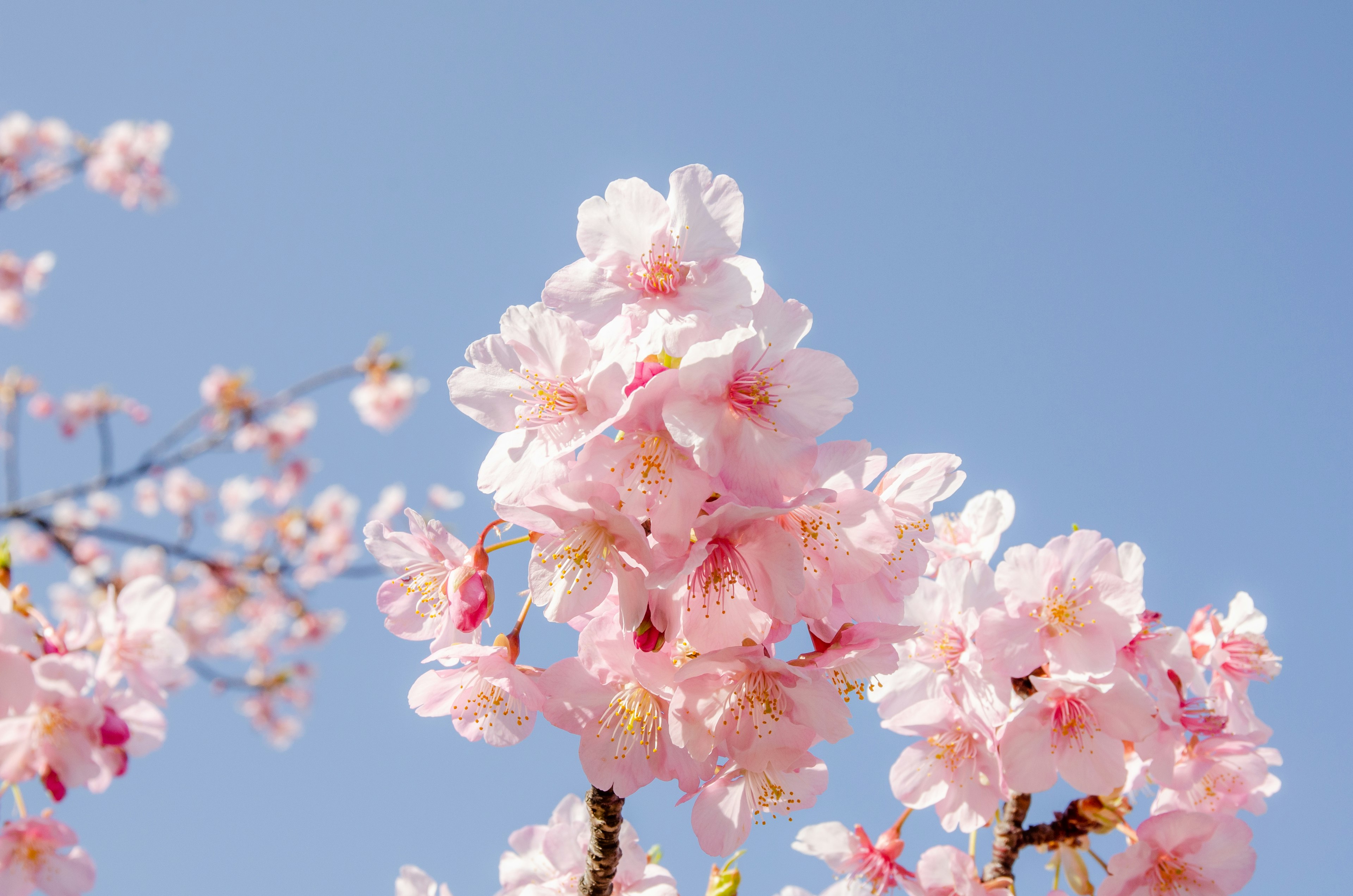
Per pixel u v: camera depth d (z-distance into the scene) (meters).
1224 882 3.26
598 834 2.72
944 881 3.38
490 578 2.66
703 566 2.41
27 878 3.09
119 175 14.05
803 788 2.78
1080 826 3.49
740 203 2.62
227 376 11.81
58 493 9.49
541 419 2.49
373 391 13.04
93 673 3.00
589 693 2.56
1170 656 3.24
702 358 2.28
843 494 2.53
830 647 2.57
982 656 3.09
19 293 13.51
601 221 2.64
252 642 13.37
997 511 3.71
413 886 3.73
